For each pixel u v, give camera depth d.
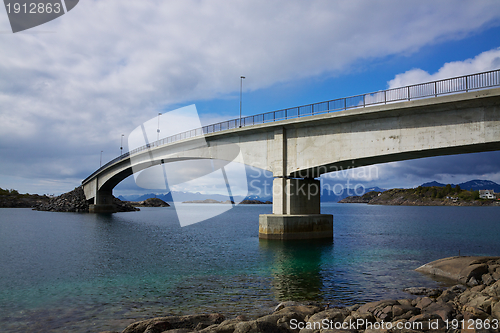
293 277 17.42
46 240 34.91
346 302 13.03
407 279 16.77
